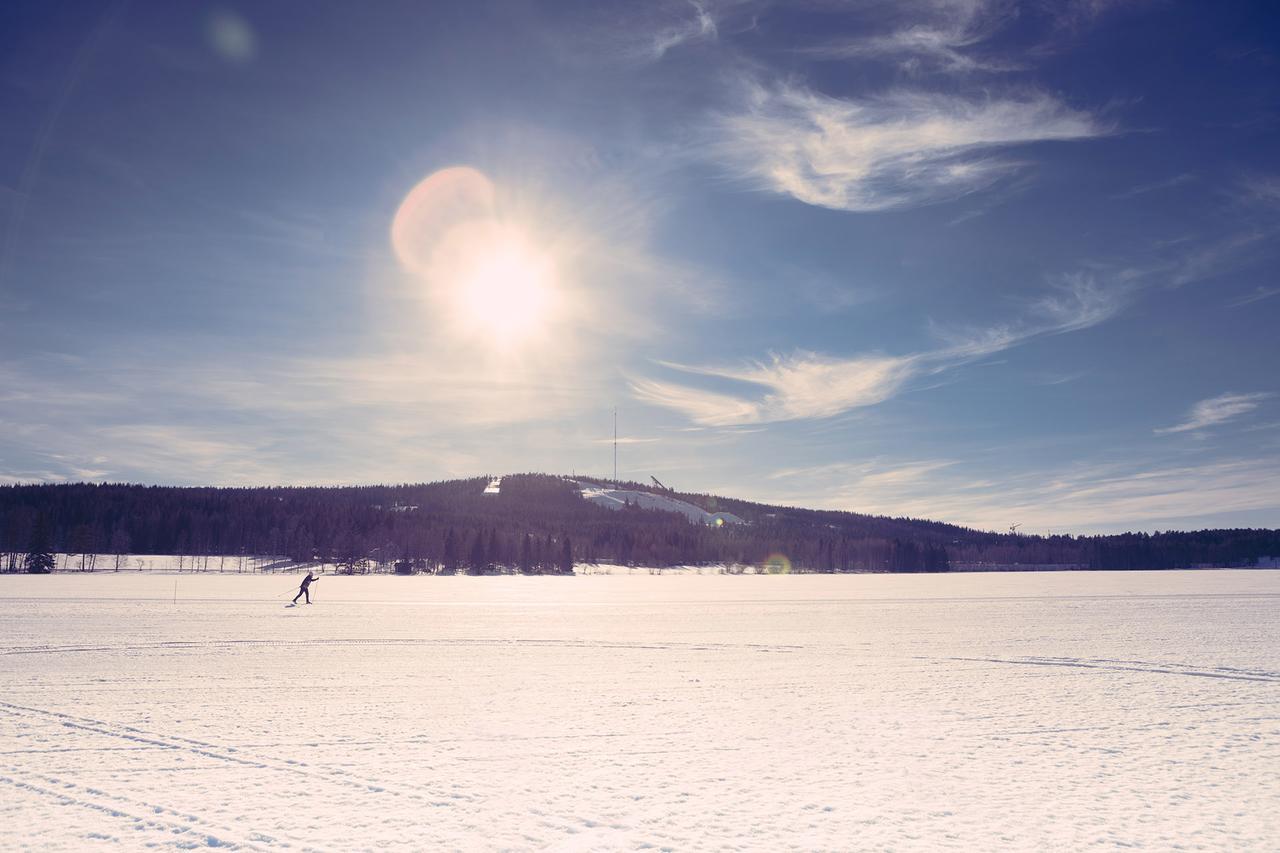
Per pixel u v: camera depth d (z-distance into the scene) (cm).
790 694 1689
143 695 1642
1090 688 1769
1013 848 802
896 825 868
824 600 5597
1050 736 1302
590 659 2252
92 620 3378
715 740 1265
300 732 1305
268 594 6197
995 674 1978
